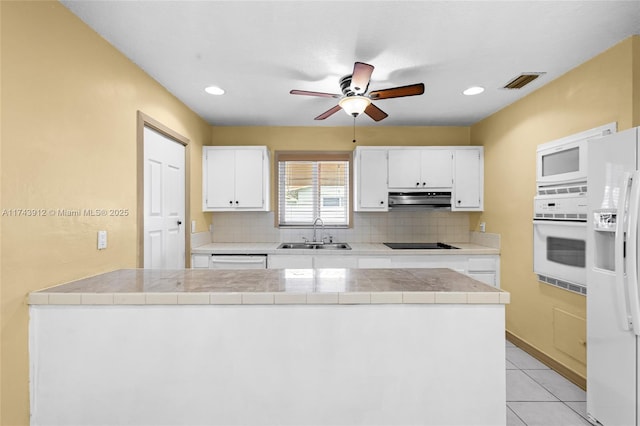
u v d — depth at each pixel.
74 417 1.39
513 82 2.59
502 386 1.40
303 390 1.39
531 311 2.81
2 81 1.31
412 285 1.52
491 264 3.30
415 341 1.40
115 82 2.01
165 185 2.73
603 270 1.75
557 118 2.50
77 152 1.69
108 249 1.92
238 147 3.62
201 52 2.10
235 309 1.39
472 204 3.62
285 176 4.00
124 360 1.39
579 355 2.29
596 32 1.87
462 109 3.26
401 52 2.11
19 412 1.35
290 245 3.77
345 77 2.44
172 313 1.39
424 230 3.98
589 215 1.85
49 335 1.39
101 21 1.75
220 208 3.60
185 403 1.39
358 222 3.97
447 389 1.40
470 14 1.71
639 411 1.54
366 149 3.65
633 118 1.91
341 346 1.40
